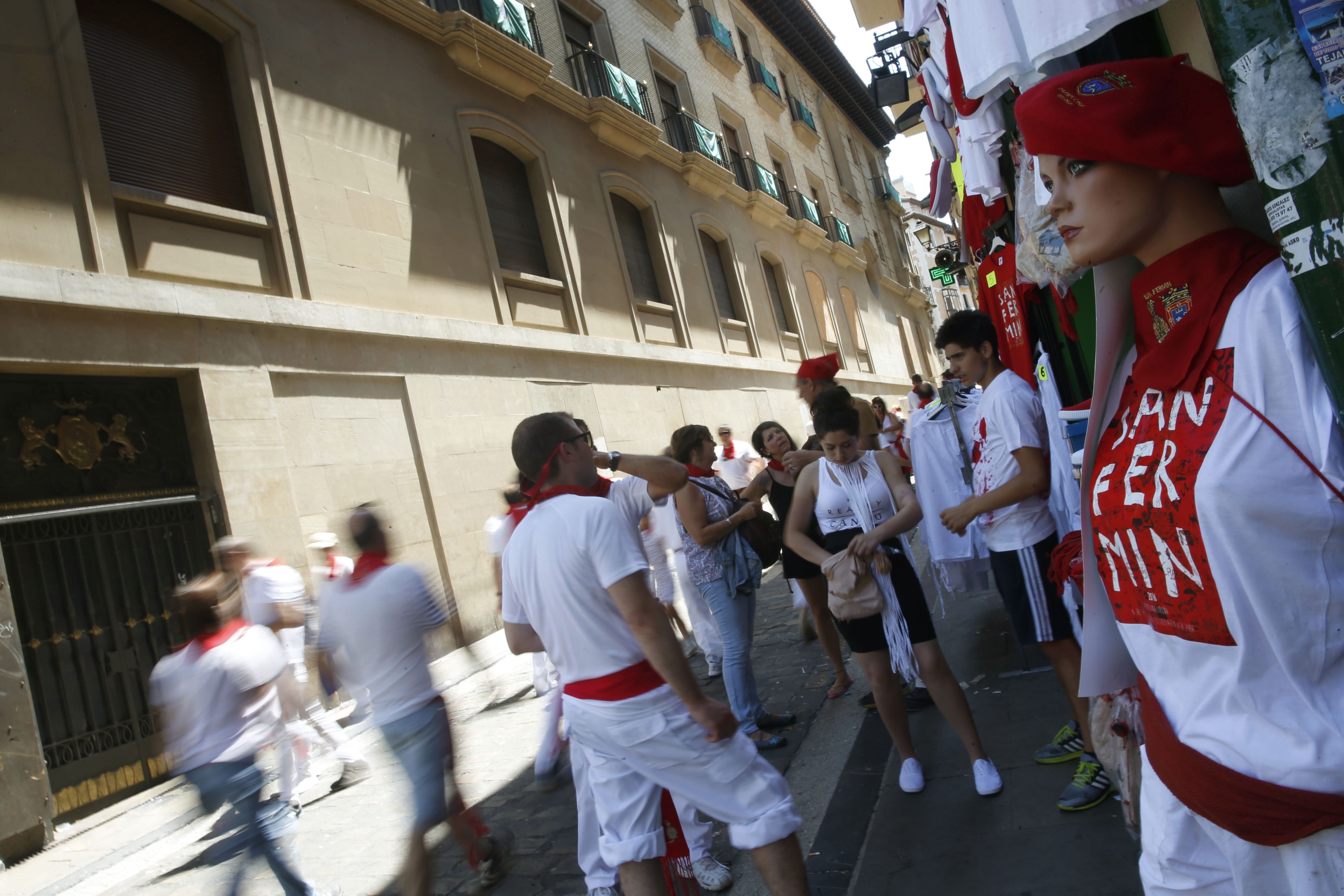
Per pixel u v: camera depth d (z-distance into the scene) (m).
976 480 3.29
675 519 5.49
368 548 3.44
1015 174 3.96
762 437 5.25
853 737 4.20
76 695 5.79
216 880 4.18
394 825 4.45
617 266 13.94
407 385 9.12
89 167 6.67
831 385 5.61
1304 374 0.95
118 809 5.67
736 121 21.30
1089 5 1.71
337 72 9.27
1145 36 1.96
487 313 10.63
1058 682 4.18
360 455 8.42
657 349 14.31
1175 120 1.07
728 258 18.86
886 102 9.33
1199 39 1.70
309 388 8.09
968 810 3.08
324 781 5.52
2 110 6.21
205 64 8.06
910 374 32.97
